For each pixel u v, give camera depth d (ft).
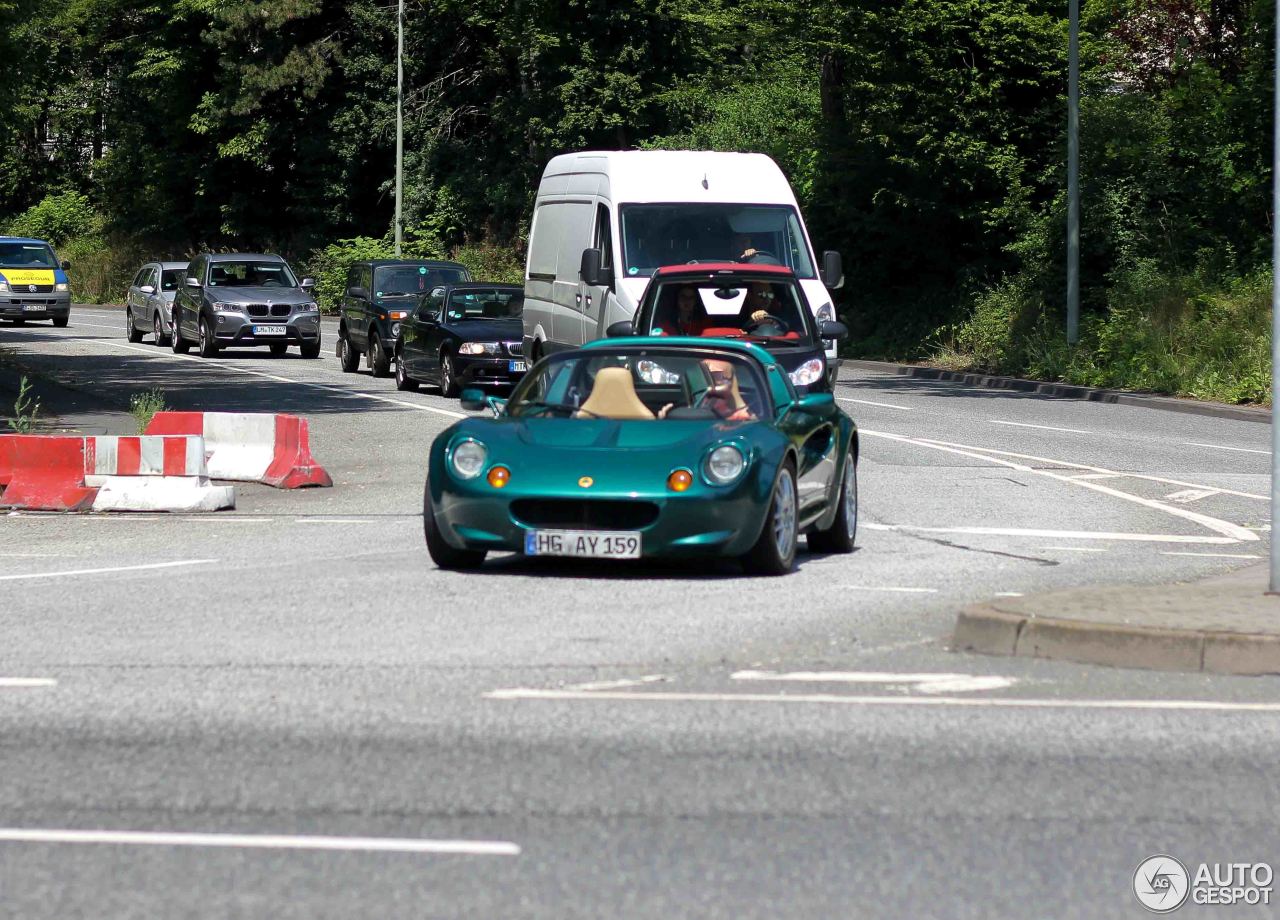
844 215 153.99
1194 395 108.47
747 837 21.63
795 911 18.89
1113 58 140.87
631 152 83.97
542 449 43.06
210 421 68.90
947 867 20.51
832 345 79.41
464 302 111.96
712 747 26.21
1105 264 136.26
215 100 254.68
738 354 47.70
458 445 43.96
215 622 36.94
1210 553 48.32
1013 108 147.13
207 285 150.41
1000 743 26.55
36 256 200.95
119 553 49.32
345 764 25.14
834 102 158.40
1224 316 115.65
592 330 82.43
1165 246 131.44
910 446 79.61
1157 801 23.43
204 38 250.16
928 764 25.26
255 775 24.52
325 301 242.58
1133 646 32.35
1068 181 126.41
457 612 38.09
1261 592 36.99
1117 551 48.73
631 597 40.24
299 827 21.98
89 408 96.02
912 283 160.15
